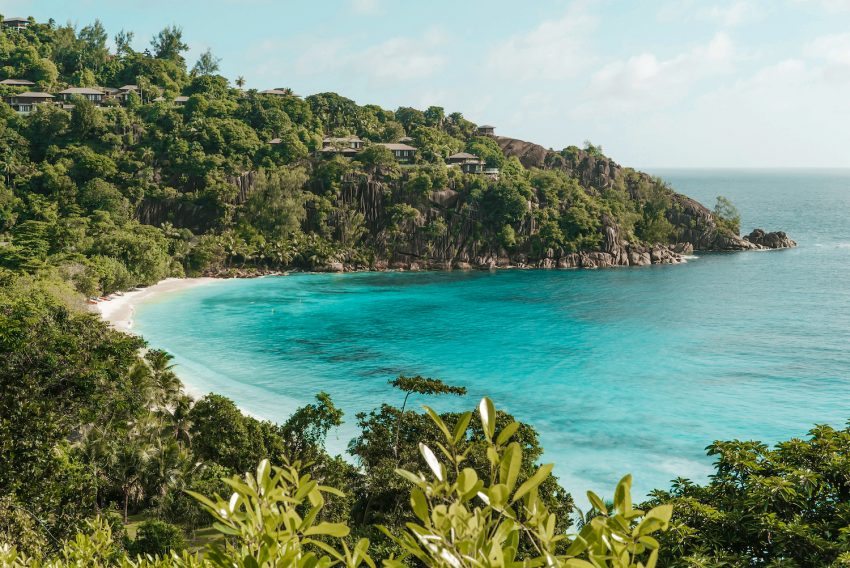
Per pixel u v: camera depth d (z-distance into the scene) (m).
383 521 44.16
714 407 89.12
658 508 4.45
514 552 4.38
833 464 23.14
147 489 55.38
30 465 34.56
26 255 153.38
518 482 41.53
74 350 46.16
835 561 18.77
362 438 53.03
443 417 51.47
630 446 75.75
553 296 176.00
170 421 65.38
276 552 4.83
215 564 5.04
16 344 42.44
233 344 123.00
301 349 120.31
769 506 22.05
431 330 137.00
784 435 79.12
